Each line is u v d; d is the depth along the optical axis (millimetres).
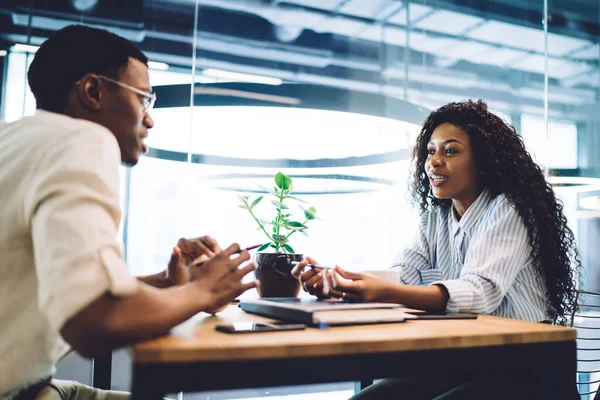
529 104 4449
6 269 727
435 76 4992
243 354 670
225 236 3600
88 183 681
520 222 1366
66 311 597
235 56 5141
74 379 2418
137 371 628
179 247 1180
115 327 620
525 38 4637
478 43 4844
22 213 711
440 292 1167
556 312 1447
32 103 3510
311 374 705
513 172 1450
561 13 4320
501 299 1256
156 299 687
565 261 1450
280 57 5285
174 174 3924
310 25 5312
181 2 4914
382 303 1046
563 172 3693
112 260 634
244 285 809
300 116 3420
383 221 4051
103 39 896
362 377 732
